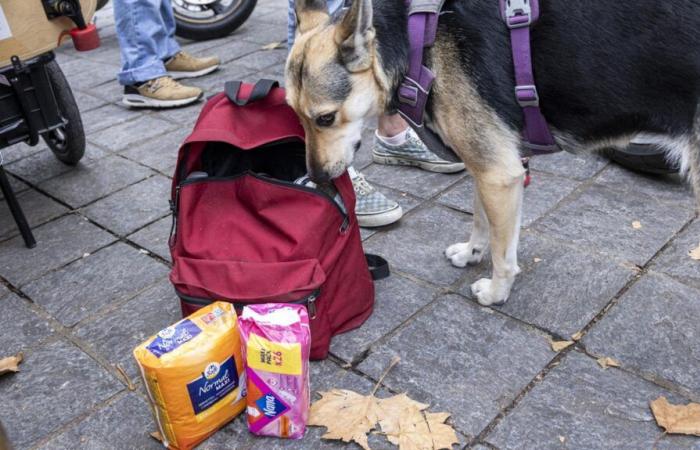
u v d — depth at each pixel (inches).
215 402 69.5
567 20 69.7
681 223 100.3
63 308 95.3
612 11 68.4
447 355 79.9
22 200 128.1
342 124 77.0
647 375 74.4
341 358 81.0
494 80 72.6
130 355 84.7
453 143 77.6
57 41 107.7
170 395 65.9
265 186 77.6
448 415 71.0
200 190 81.0
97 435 73.4
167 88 162.9
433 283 93.6
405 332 84.3
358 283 84.4
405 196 117.6
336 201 80.8
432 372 77.5
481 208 90.5
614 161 119.3
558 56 70.5
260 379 66.6
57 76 123.9
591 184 114.2
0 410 77.8
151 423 74.4
